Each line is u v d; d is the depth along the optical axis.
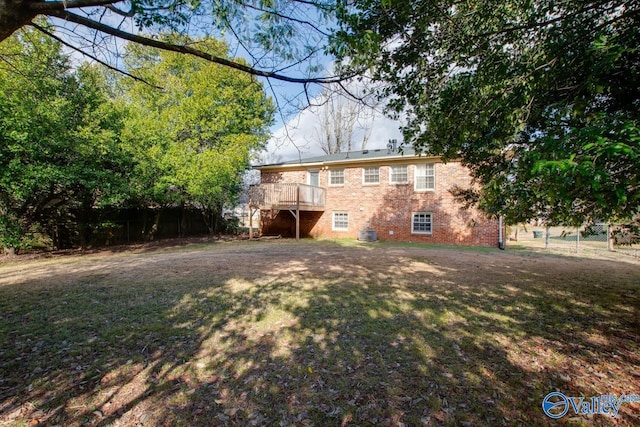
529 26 2.66
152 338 3.51
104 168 11.08
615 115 2.24
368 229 15.29
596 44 2.46
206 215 18.67
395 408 2.35
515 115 2.97
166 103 14.34
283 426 2.17
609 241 12.02
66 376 2.75
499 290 5.53
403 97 3.84
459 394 2.52
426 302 4.79
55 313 4.27
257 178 22.61
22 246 10.69
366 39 2.21
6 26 1.81
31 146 8.12
